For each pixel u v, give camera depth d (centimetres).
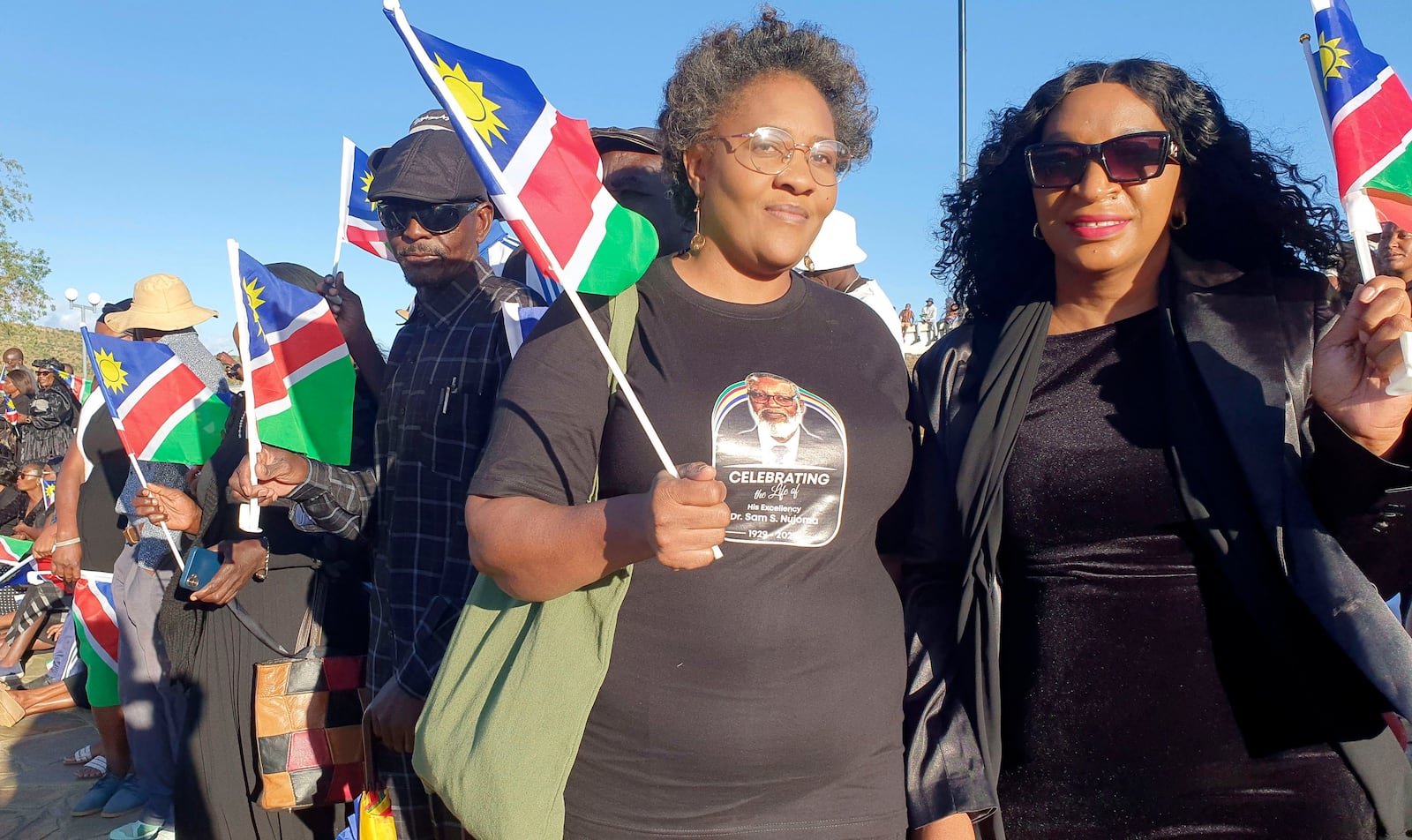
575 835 167
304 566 307
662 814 162
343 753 291
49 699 577
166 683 401
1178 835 177
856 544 175
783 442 167
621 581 163
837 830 166
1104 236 182
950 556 196
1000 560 195
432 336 263
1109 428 185
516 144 166
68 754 533
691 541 140
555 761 160
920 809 183
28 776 500
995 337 206
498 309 261
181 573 308
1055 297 202
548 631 164
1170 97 185
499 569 158
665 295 175
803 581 167
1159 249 192
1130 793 179
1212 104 190
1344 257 201
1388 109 175
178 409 355
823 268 352
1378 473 154
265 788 286
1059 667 185
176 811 314
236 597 305
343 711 293
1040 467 187
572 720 161
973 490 191
